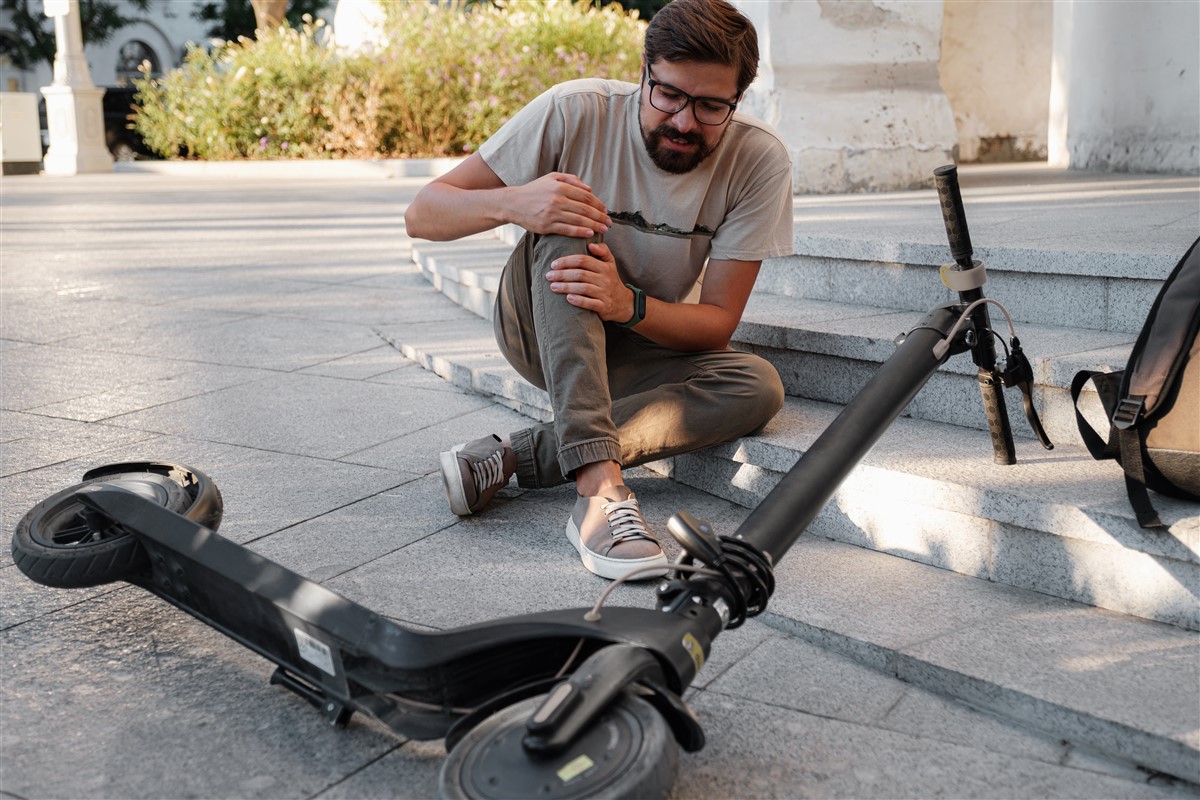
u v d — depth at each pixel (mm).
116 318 4879
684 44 2203
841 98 5934
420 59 13633
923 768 1706
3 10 31469
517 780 1378
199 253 6734
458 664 1632
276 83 14297
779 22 5797
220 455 3137
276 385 3850
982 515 2248
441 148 13641
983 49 7777
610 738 1415
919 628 2057
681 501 2781
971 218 4168
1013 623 2066
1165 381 2004
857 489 2469
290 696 1927
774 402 2654
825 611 2139
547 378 2424
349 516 2707
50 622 2184
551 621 1593
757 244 2582
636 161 2508
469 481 2631
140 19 33938
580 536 2391
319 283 5668
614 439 2391
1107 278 2986
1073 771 1697
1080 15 6691
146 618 2207
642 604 2217
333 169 13203
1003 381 2312
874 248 3518
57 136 16094
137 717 1854
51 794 1642
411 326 4598
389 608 2213
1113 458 2244
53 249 6961
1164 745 1659
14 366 4109
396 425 3412
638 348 2725
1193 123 5961
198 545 1870
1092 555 2117
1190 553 1973
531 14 13961
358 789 1668
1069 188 5398
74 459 3088
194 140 14844
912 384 1971
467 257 5410
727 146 2529
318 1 32688
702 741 1514
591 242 2396
